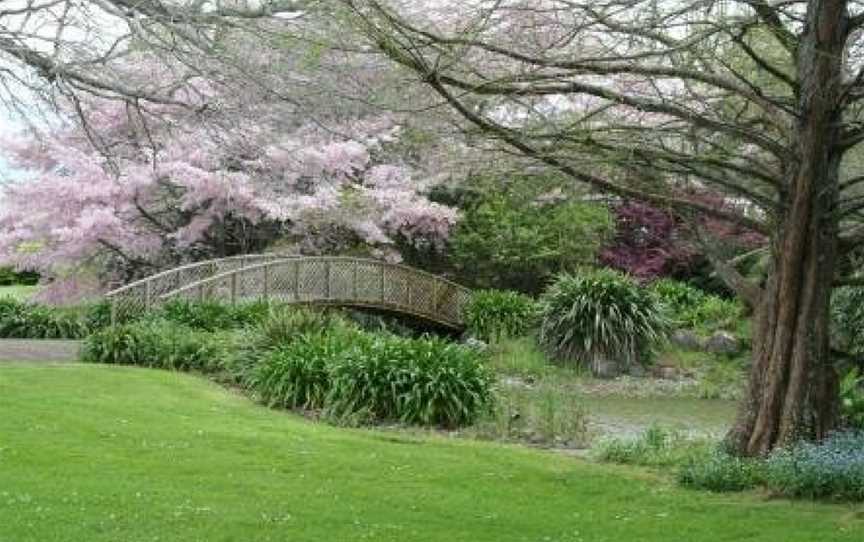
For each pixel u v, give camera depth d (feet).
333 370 46.93
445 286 79.15
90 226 71.51
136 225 77.77
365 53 30.19
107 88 48.42
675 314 77.87
